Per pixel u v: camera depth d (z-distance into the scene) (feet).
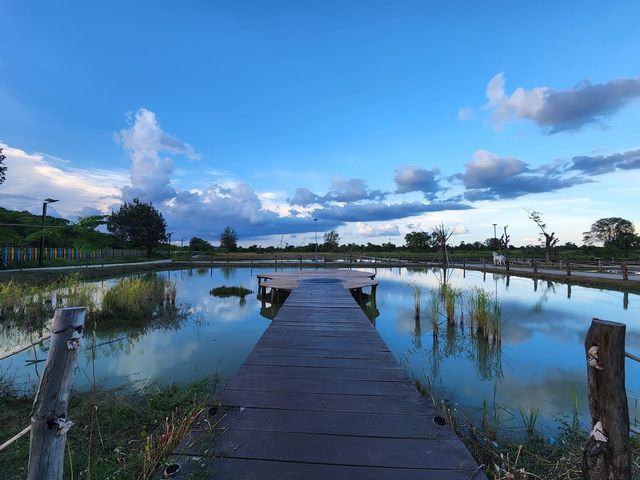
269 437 7.80
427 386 14.80
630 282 44.83
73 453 9.04
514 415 12.35
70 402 12.56
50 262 66.95
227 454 7.09
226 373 16.05
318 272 57.98
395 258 120.57
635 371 16.70
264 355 13.93
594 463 5.78
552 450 9.82
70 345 5.01
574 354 19.62
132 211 134.00
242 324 26.68
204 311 31.65
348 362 13.10
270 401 9.68
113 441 9.81
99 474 7.94
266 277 43.57
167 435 8.36
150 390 13.87
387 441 7.69
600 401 5.74
